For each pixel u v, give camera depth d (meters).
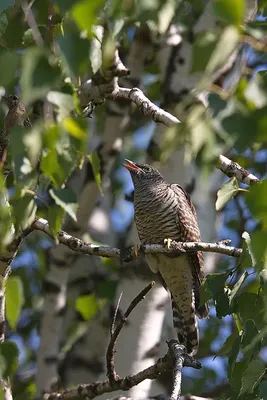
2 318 9.19
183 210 12.64
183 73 12.49
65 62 5.96
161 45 12.81
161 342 13.02
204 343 17.11
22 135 6.66
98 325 14.80
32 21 8.07
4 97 8.22
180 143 6.33
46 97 6.71
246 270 8.28
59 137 6.75
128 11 7.20
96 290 14.84
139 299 9.78
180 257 12.06
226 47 5.64
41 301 15.98
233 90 6.49
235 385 8.42
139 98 9.66
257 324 8.33
